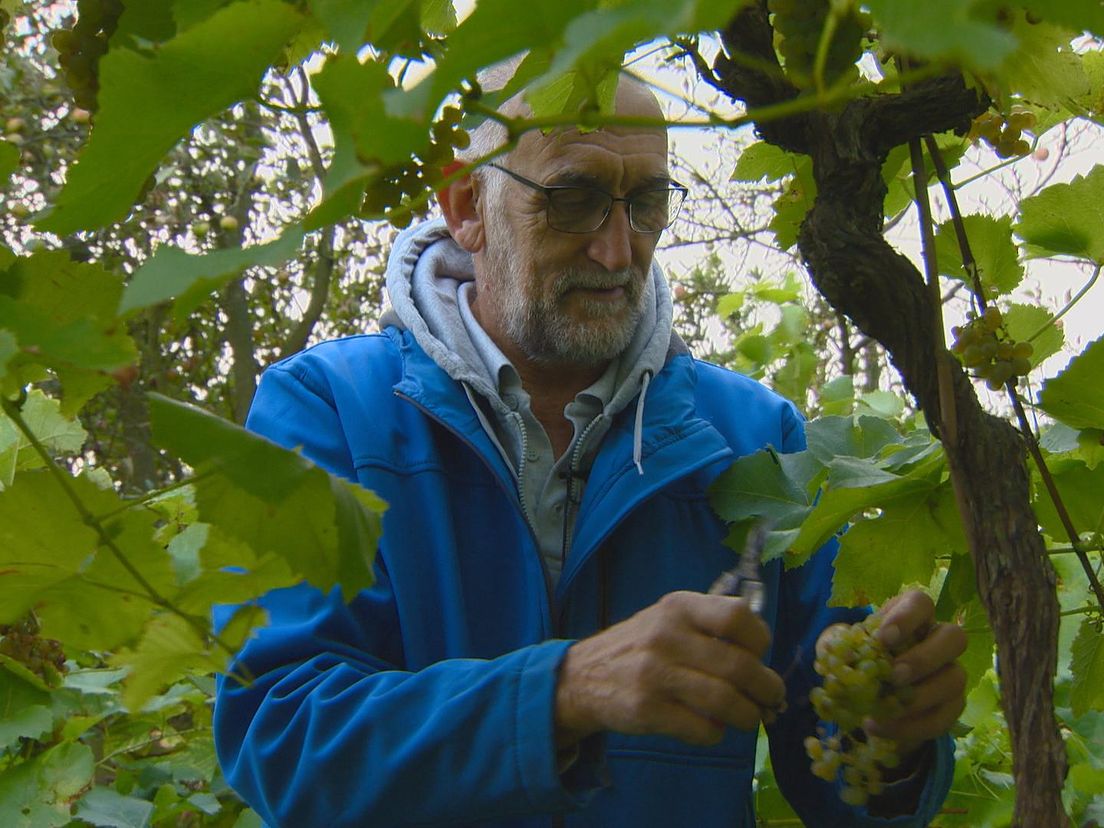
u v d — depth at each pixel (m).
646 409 1.77
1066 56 1.01
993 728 2.22
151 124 0.64
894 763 1.23
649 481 1.67
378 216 0.78
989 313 1.20
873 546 1.35
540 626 1.62
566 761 1.27
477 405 1.72
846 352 4.05
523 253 1.72
